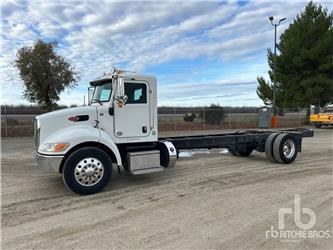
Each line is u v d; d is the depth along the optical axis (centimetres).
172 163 671
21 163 905
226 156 1024
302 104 2603
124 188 611
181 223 423
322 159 952
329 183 641
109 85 625
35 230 405
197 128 2239
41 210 484
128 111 623
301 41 2556
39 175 740
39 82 2094
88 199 540
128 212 471
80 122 586
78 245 359
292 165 854
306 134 945
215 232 392
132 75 621
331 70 2473
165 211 473
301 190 586
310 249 342
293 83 2597
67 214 465
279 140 865
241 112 2836
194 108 2478
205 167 827
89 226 417
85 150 560
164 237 379
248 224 417
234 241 365
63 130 570
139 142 643
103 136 580
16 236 387
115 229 405
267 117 2059
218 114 2466
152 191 588
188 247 351
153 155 638
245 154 1009
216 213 462
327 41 2420
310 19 2586
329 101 2684
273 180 671
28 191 596
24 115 2023
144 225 418
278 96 2703
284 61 2608
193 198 539
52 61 2127
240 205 498
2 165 873
